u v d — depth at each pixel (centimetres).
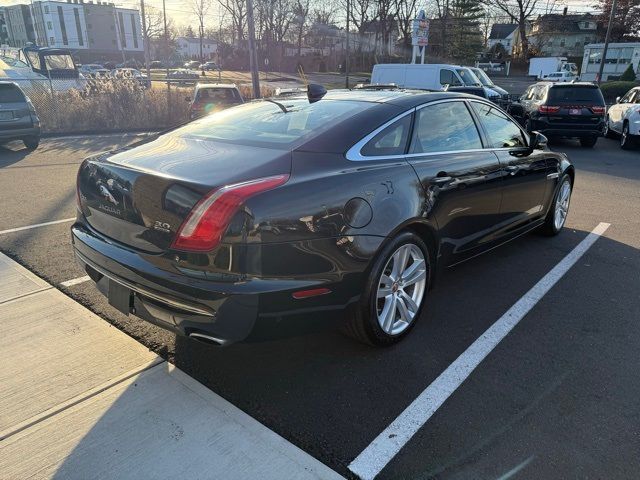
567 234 569
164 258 254
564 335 344
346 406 269
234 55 6744
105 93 1591
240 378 292
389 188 299
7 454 231
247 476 221
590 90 1299
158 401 269
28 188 738
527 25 7750
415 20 2108
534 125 1352
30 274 421
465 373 300
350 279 279
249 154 286
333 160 287
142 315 275
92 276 312
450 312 376
